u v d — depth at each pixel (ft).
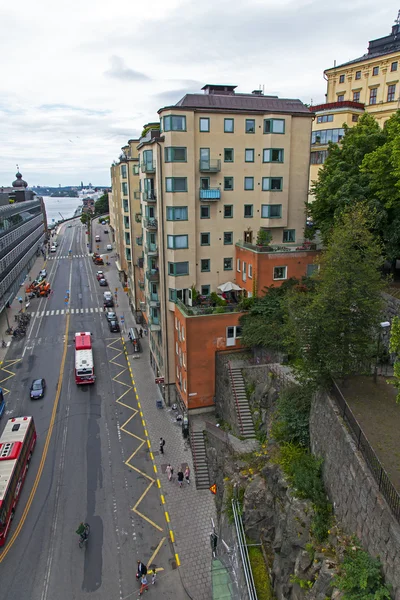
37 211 392.27
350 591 40.37
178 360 119.14
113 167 281.13
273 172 114.73
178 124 104.58
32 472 97.35
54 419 118.93
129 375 146.10
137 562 75.31
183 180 108.37
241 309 108.06
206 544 78.79
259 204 119.34
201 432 104.88
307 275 111.75
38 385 133.08
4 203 265.95
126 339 179.73
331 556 46.60
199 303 113.29
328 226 103.35
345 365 61.26
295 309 71.97
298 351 66.39
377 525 41.16
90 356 146.20
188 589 70.28
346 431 52.03
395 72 144.56
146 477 95.91
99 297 244.01
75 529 81.97
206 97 110.63
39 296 245.86
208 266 119.03
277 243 122.31
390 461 46.03
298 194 120.57
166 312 120.16
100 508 87.04
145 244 131.13
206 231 116.26
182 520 84.33
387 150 84.28
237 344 109.81
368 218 79.56
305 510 54.60
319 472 58.95
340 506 50.62
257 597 56.90
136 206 187.83
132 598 68.80
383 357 76.02
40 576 72.69
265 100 115.85
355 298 59.26
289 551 54.70
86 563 75.10
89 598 68.95
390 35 153.28
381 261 63.67
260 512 65.31
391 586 37.86
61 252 392.27
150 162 117.50
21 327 188.75
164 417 119.34
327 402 59.52
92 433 112.16
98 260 332.39
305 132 116.67
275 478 64.08
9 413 122.01
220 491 84.58
